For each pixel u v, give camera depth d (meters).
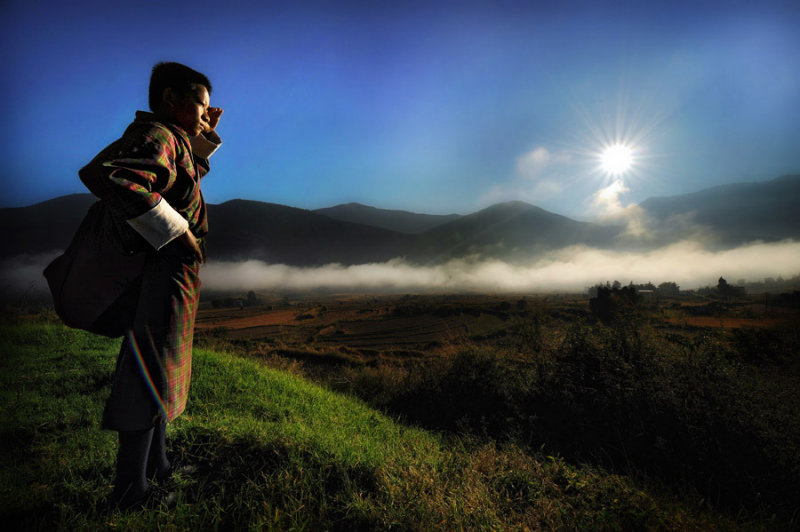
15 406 3.27
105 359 5.12
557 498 2.62
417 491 2.40
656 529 2.23
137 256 1.78
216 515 1.99
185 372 1.91
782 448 3.96
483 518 2.23
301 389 5.40
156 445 2.17
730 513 3.05
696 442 4.20
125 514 1.90
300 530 1.93
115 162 1.52
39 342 5.84
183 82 1.89
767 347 6.72
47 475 2.25
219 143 2.21
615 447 4.44
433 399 6.57
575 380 5.71
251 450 2.61
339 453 2.74
